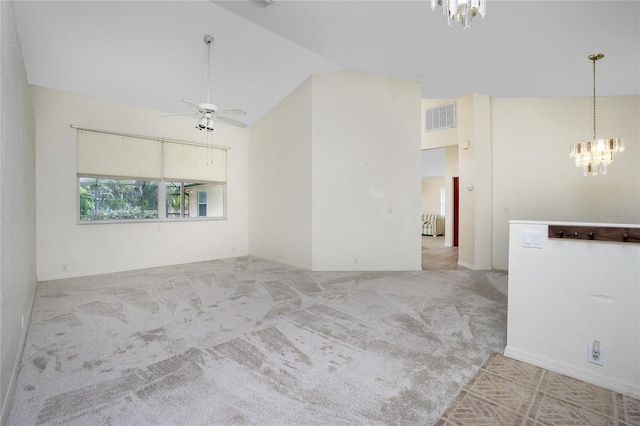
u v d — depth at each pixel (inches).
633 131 196.5
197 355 87.3
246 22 141.3
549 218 206.4
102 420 60.4
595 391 69.8
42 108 173.9
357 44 137.6
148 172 211.5
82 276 185.9
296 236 213.3
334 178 198.4
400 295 146.0
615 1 93.8
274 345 93.5
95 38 143.2
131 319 115.6
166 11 131.8
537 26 110.3
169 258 222.8
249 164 268.2
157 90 189.3
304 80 202.5
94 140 191.0
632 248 68.7
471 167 214.1
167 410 63.4
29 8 121.9
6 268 66.4
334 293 149.3
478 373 77.7
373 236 201.2
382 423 59.7
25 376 76.5
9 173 71.5
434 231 444.5
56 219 178.9
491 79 168.1
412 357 85.9
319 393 69.3
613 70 150.5
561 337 77.9
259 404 65.4
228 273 192.7
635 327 68.1
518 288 84.9
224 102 213.6
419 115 204.5
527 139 210.1
